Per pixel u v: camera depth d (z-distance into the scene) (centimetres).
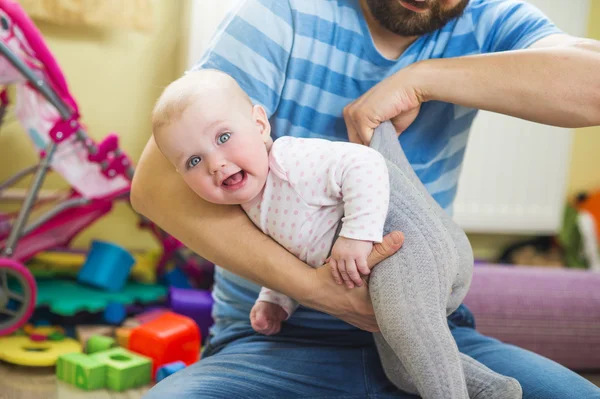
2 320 187
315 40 112
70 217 193
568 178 282
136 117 237
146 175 109
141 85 235
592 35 273
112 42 231
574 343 179
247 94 109
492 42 119
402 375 103
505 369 108
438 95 107
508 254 267
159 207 108
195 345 174
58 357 164
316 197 99
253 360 109
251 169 98
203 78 101
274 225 102
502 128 255
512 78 104
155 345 167
